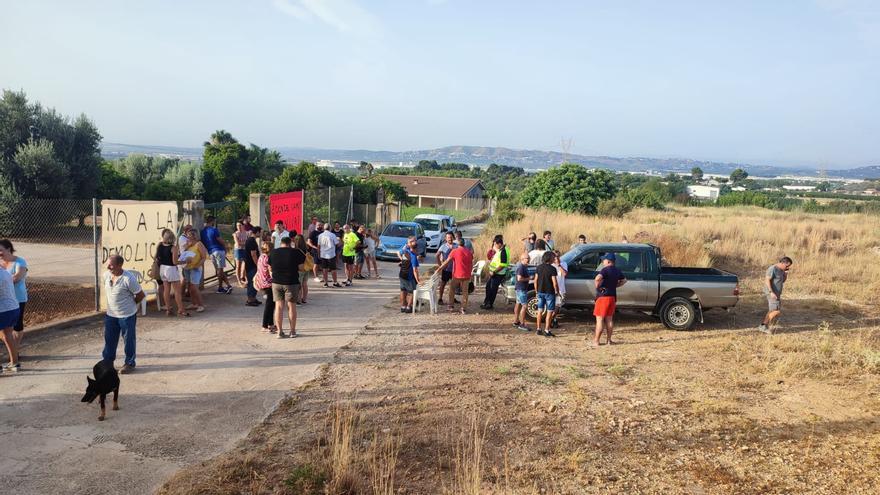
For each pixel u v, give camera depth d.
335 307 12.98
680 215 35.28
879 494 5.09
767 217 33.03
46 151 27.64
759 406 7.27
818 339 10.46
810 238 22.80
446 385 7.94
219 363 8.60
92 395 6.36
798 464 5.70
